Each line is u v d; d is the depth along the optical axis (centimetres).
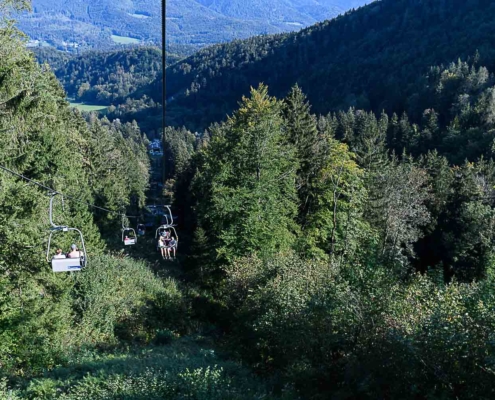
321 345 1260
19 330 1505
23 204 1659
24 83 2014
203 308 2570
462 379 880
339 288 1223
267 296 1584
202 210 2912
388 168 3759
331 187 3005
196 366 1388
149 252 4300
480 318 905
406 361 938
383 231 3139
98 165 4234
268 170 2680
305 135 3300
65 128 3197
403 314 1098
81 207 2805
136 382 1160
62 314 1742
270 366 1513
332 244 2852
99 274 2156
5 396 1045
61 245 1845
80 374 1313
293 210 2834
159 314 2314
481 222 3428
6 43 1817
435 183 4066
